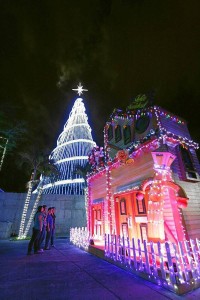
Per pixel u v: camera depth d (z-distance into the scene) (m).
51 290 4.28
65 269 6.01
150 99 8.34
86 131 50.22
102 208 10.80
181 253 4.54
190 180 7.00
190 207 6.60
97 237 11.05
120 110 10.23
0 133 17.39
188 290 4.16
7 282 4.82
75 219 18.53
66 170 38.25
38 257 7.84
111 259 6.80
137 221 7.29
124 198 8.45
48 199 18.48
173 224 5.67
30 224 16.59
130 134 9.16
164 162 6.29
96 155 12.45
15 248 10.07
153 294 4.04
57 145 49.09
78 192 32.56
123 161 8.30
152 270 4.83
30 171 18.08
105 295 3.99
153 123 7.73
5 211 16.91
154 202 6.06
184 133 8.52
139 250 5.38
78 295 4.00
